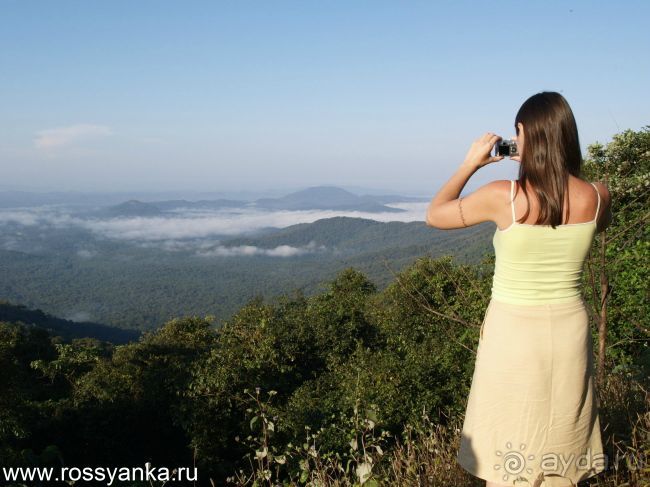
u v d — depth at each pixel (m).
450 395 11.63
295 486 2.54
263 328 21.88
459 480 2.36
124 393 23.84
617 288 5.73
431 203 1.93
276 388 19.80
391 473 2.60
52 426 22.05
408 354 14.38
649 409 2.62
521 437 1.78
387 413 11.46
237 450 19.38
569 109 1.71
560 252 1.73
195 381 19.28
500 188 1.76
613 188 4.37
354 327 25.31
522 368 1.77
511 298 1.79
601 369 3.51
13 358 21.48
